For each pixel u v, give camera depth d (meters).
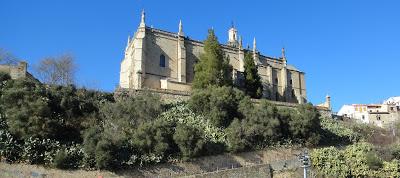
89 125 51.38
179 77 81.12
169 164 49.41
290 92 97.94
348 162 56.56
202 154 52.50
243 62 89.56
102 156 45.00
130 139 49.53
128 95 61.16
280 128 60.44
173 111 60.06
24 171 42.69
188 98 66.50
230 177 48.69
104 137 46.97
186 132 51.22
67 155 44.44
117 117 53.84
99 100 57.12
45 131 46.16
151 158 48.44
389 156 62.50
